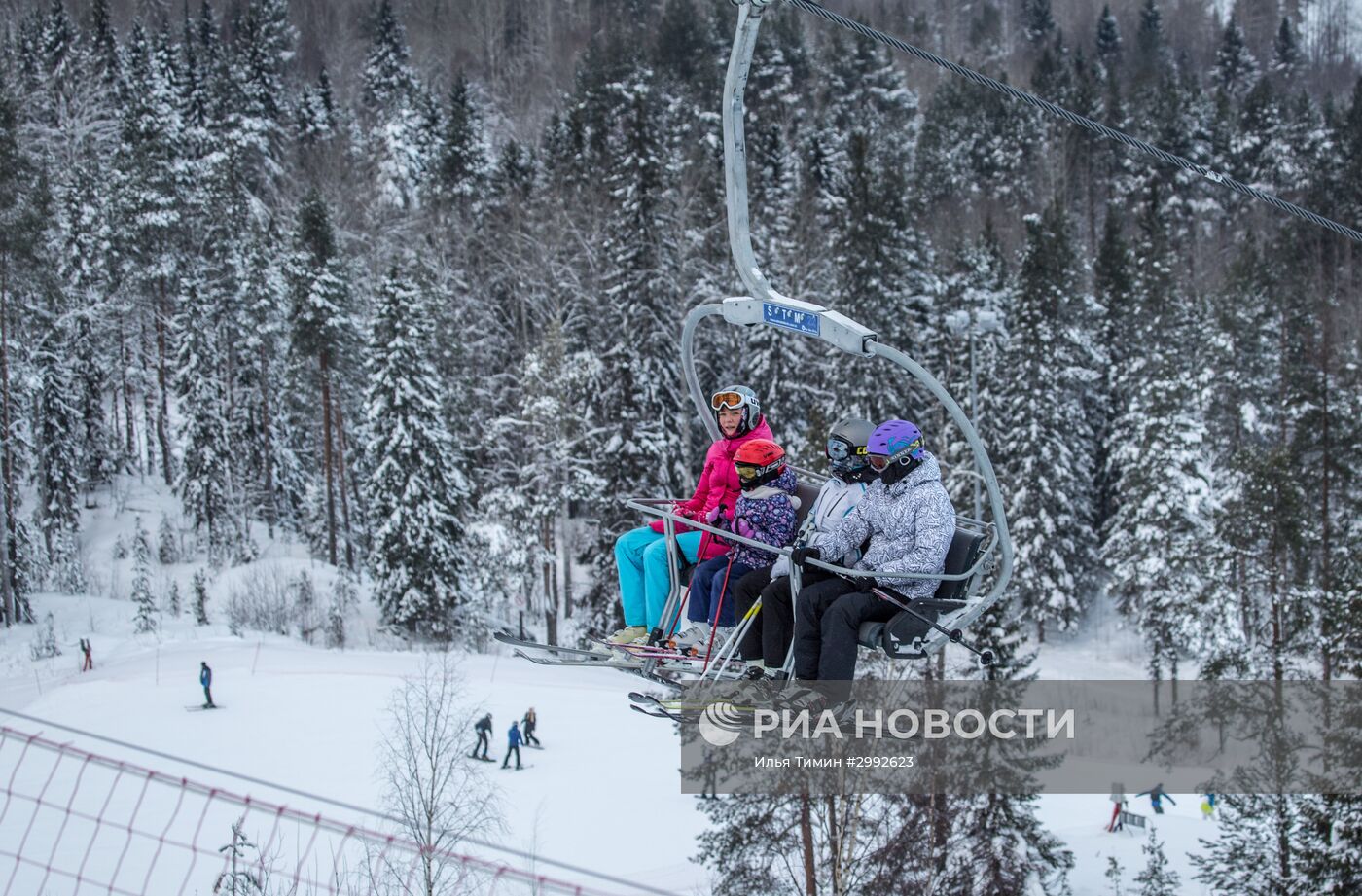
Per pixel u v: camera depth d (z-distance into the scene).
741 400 7.62
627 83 67.75
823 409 43.00
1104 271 57.41
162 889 20.17
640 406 41.91
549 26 107.81
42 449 50.66
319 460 60.22
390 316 44.16
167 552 53.78
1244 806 21.23
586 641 7.88
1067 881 23.30
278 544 55.91
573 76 92.31
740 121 6.75
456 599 43.38
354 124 82.00
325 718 30.94
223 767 26.80
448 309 55.38
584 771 27.11
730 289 49.06
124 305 60.03
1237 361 47.88
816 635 6.85
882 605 6.88
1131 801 30.41
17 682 36.53
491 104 96.69
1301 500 32.56
